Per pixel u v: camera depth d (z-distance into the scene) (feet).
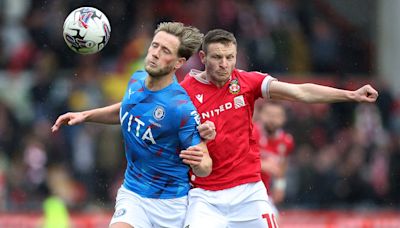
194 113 93.81
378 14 247.50
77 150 186.60
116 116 99.81
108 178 186.19
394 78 238.48
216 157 99.60
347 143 202.18
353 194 195.00
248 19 227.81
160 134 93.81
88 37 94.73
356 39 244.42
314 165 192.24
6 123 187.32
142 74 96.17
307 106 201.87
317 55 230.89
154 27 220.84
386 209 193.57
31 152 182.80
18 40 215.51
